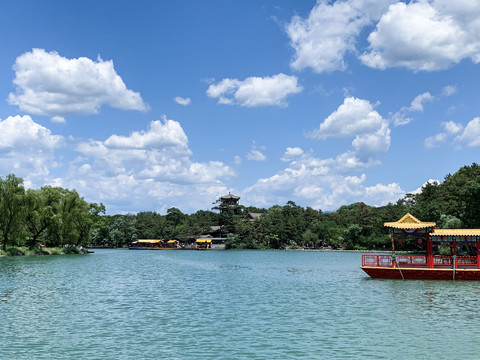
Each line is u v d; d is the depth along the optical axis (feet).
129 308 125.59
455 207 374.02
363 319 108.37
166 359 74.90
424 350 80.43
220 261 379.14
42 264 288.92
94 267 280.31
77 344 84.48
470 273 179.52
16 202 358.43
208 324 103.19
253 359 75.10
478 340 87.15
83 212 441.68
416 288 162.71
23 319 107.96
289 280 207.10
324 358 75.72
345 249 598.34
